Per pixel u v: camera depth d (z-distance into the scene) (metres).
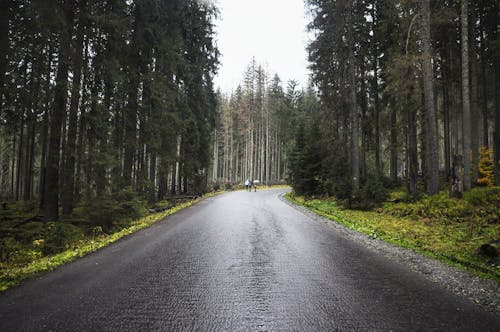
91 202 10.30
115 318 3.56
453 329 3.26
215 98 31.14
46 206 10.62
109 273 5.30
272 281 4.84
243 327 3.34
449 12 14.05
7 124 11.69
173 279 4.96
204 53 23.19
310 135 24.88
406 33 15.21
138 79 15.14
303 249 7.07
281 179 58.12
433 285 4.62
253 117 49.62
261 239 8.22
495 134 18.23
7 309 3.83
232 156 59.66
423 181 21.47
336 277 5.04
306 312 3.71
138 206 12.01
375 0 19.50
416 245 7.26
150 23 15.27
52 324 3.42
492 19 18.28
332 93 19.11
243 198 25.39
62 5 9.85
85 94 10.94
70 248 7.77
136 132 15.47
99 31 11.38
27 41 9.81
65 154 11.12
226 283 4.76
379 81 21.55
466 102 13.63
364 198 14.41
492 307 3.81
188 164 24.64
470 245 6.71
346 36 17.44
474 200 10.30
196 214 14.01
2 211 13.13
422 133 18.73
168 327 3.34
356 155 17.00
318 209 15.55
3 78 9.27
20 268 5.79
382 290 4.43
